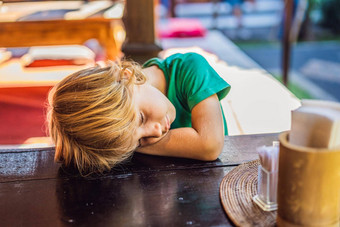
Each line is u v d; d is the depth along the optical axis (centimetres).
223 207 83
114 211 85
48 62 386
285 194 71
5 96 300
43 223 82
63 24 315
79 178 100
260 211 80
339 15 777
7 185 98
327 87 490
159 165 105
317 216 69
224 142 116
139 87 103
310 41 723
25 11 359
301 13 688
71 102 95
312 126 68
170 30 490
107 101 93
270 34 733
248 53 633
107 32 319
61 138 101
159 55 322
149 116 103
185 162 106
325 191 68
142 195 90
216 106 112
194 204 85
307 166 67
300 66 581
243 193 87
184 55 125
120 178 99
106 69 98
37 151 117
